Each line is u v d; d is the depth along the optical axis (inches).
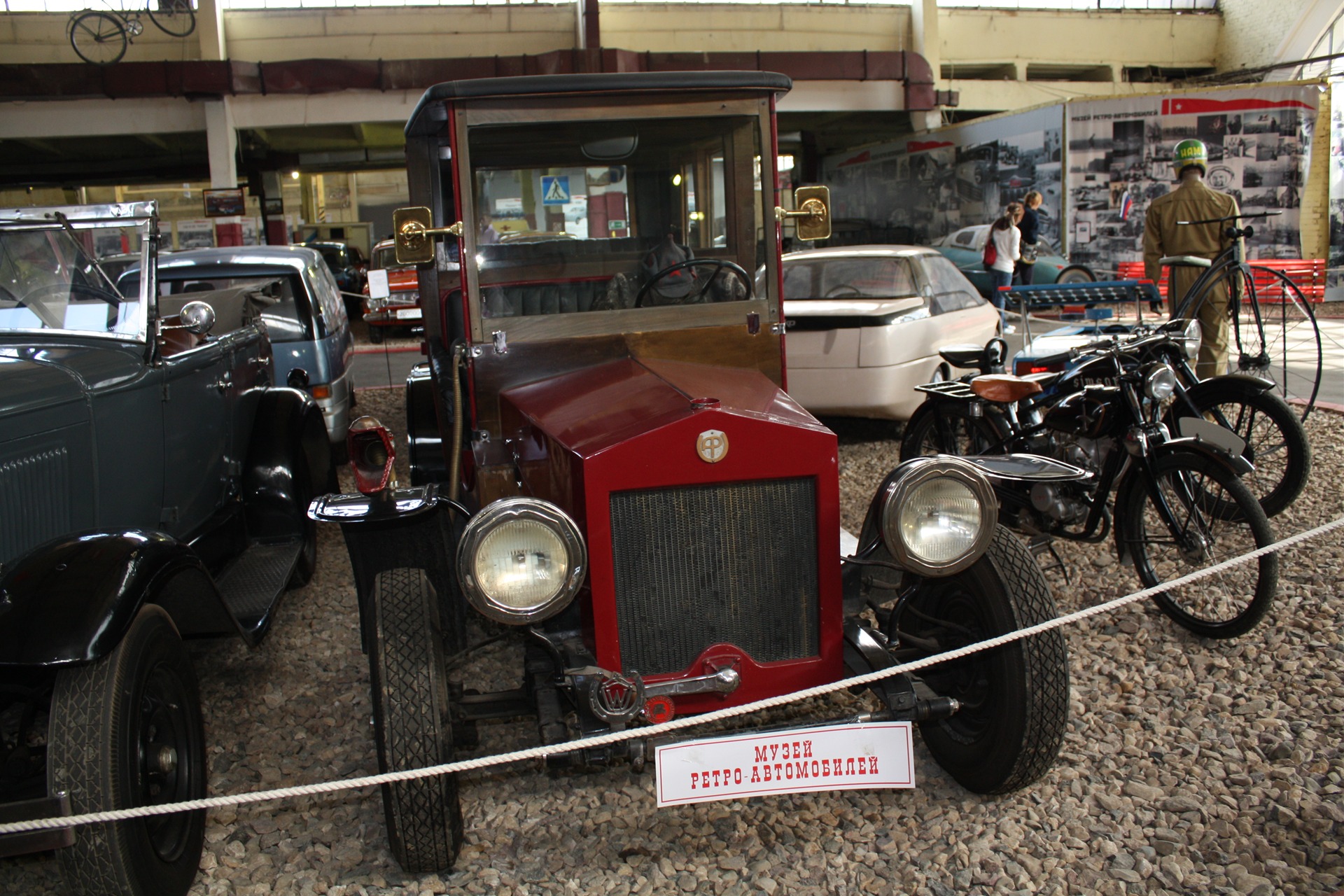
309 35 711.1
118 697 91.4
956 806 114.0
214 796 121.4
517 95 127.5
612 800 117.7
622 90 128.3
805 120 898.1
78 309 143.1
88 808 87.5
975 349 219.3
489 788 121.3
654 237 136.7
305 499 191.6
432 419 204.1
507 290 133.9
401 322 528.4
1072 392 177.6
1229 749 122.6
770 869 104.0
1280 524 194.7
